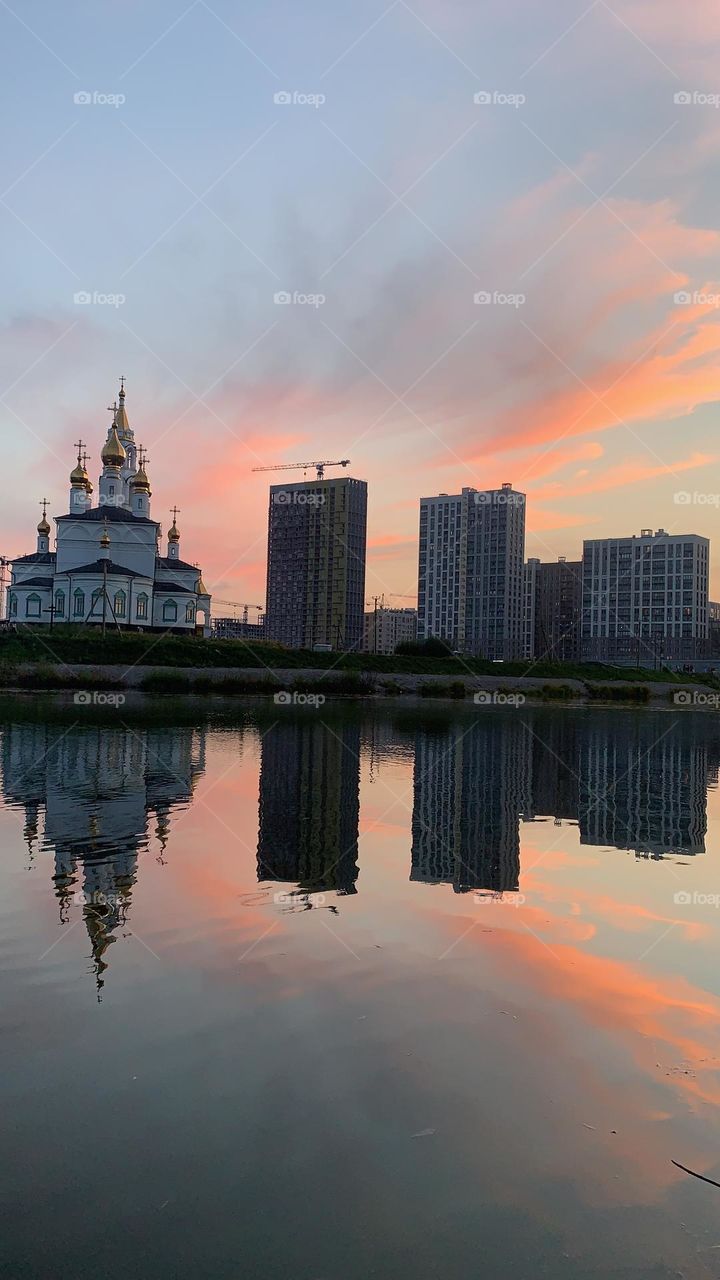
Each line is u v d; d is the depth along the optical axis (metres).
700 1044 8.71
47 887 13.73
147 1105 7.33
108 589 103.38
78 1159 6.61
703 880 15.37
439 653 129.75
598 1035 8.84
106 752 31.67
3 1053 8.20
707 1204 6.25
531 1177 6.50
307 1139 6.89
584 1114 7.35
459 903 13.48
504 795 24.89
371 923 12.34
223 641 100.56
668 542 189.75
